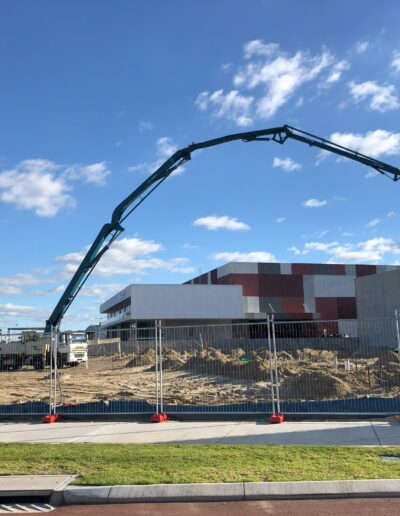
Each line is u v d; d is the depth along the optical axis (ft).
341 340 124.36
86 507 23.62
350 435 34.63
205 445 32.45
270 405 42.42
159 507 23.11
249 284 273.33
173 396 60.64
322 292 281.13
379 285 156.04
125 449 31.73
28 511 23.45
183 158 118.21
